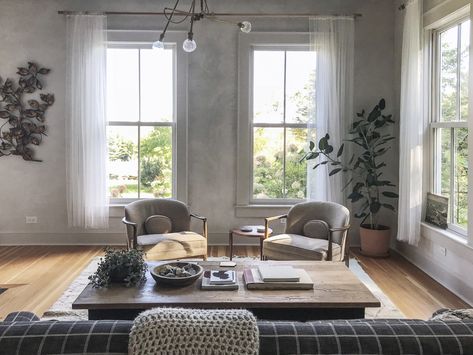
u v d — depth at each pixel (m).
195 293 2.36
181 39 4.99
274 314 2.35
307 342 1.16
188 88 5.05
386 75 5.04
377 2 5.00
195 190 5.13
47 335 1.15
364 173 5.04
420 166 4.12
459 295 3.54
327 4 4.99
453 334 1.19
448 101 3.89
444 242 3.72
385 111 5.05
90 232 5.12
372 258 4.66
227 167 5.12
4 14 4.95
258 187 5.18
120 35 4.98
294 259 3.58
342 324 1.27
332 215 3.90
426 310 3.25
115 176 5.19
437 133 4.08
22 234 5.09
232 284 2.45
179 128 5.04
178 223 4.14
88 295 2.31
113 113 5.13
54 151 5.06
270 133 5.16
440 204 3.94
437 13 3.83
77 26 4.87
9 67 4.98
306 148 5.16
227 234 5.16
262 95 5.13
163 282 2.44
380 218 5.09
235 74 5.05
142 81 5.11
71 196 4.98
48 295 3.48
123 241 5.13
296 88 5.12
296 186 5.19
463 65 3.62
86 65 4.88
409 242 4.18
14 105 5.00
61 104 5.03
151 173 5.18
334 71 4.89
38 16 4.96
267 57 5.10
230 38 5.02
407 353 1.14
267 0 4.98
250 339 1.15
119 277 2.48
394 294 3.59
